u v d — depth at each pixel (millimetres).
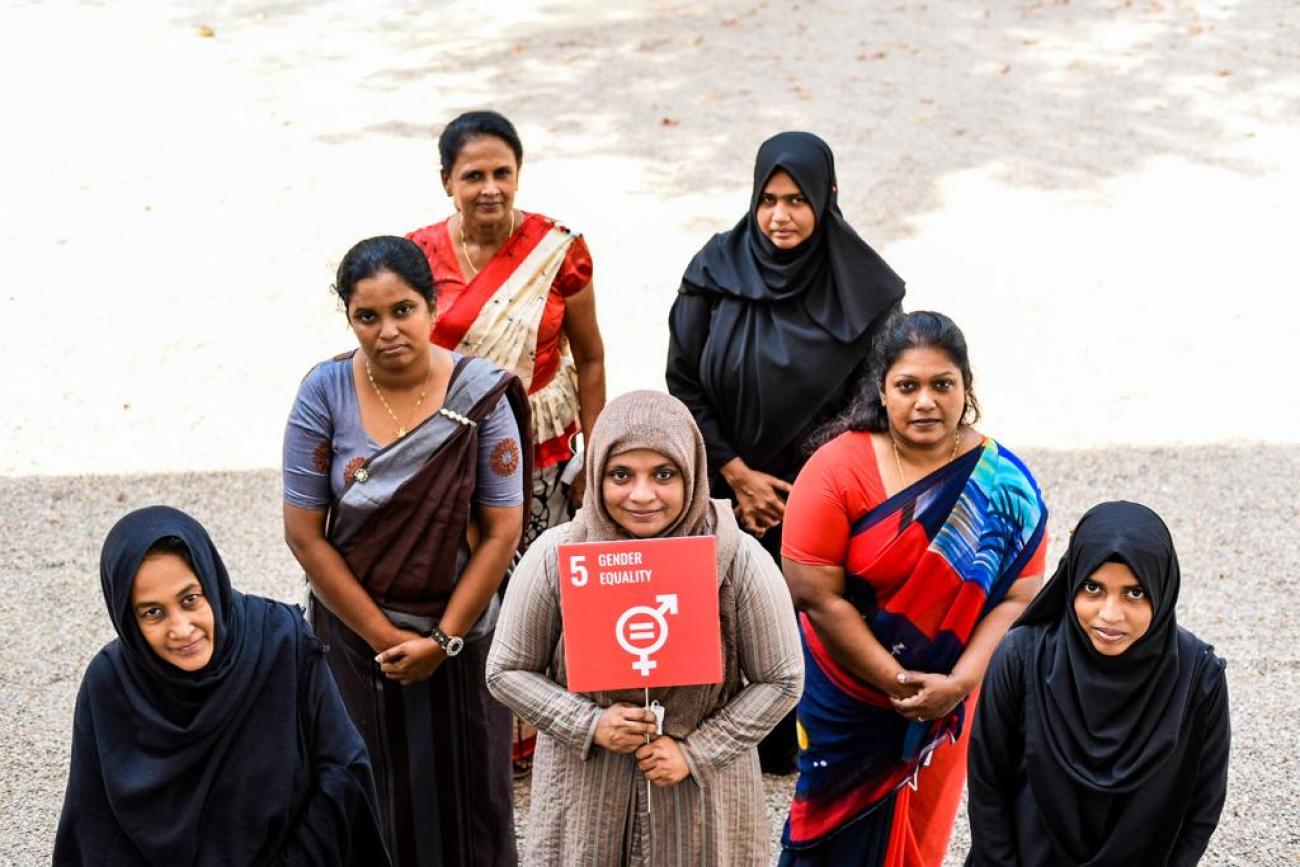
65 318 8695
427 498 3707
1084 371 8008
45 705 5250
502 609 3238
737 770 3217
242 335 8500
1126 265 9289
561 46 13438
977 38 13555
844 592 3734
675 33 13742
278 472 7047
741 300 4469
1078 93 12211
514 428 3838
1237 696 5254
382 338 3607
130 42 13648
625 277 9062
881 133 11289
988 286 8984
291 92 12375
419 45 13578
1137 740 3008
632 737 3057
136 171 10812
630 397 3105
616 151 11016
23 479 6961
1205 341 8344
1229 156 10977
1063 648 3068
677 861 3178
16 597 5965
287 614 3133
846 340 4332
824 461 3701
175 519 2926
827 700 3801
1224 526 6453
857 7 14492
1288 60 12914
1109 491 6758
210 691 2951
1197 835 3104
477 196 4484
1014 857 3166
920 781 3836
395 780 3953
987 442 3629
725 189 10320
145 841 2895
